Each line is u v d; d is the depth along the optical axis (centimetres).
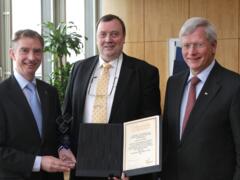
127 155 255
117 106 280
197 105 235
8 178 245
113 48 285
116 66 290
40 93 266
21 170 243
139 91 285
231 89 227
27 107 250
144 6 673
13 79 256
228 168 227
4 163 241
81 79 295
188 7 638
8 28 637
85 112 287
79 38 664
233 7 604
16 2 644
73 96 295
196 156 230
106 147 263
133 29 686
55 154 269
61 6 746
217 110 228
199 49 236
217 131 228
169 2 652
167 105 257
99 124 268
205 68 242
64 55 633
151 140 247
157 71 299
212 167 227
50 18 727
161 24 661
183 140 237
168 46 654
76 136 286
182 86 252
